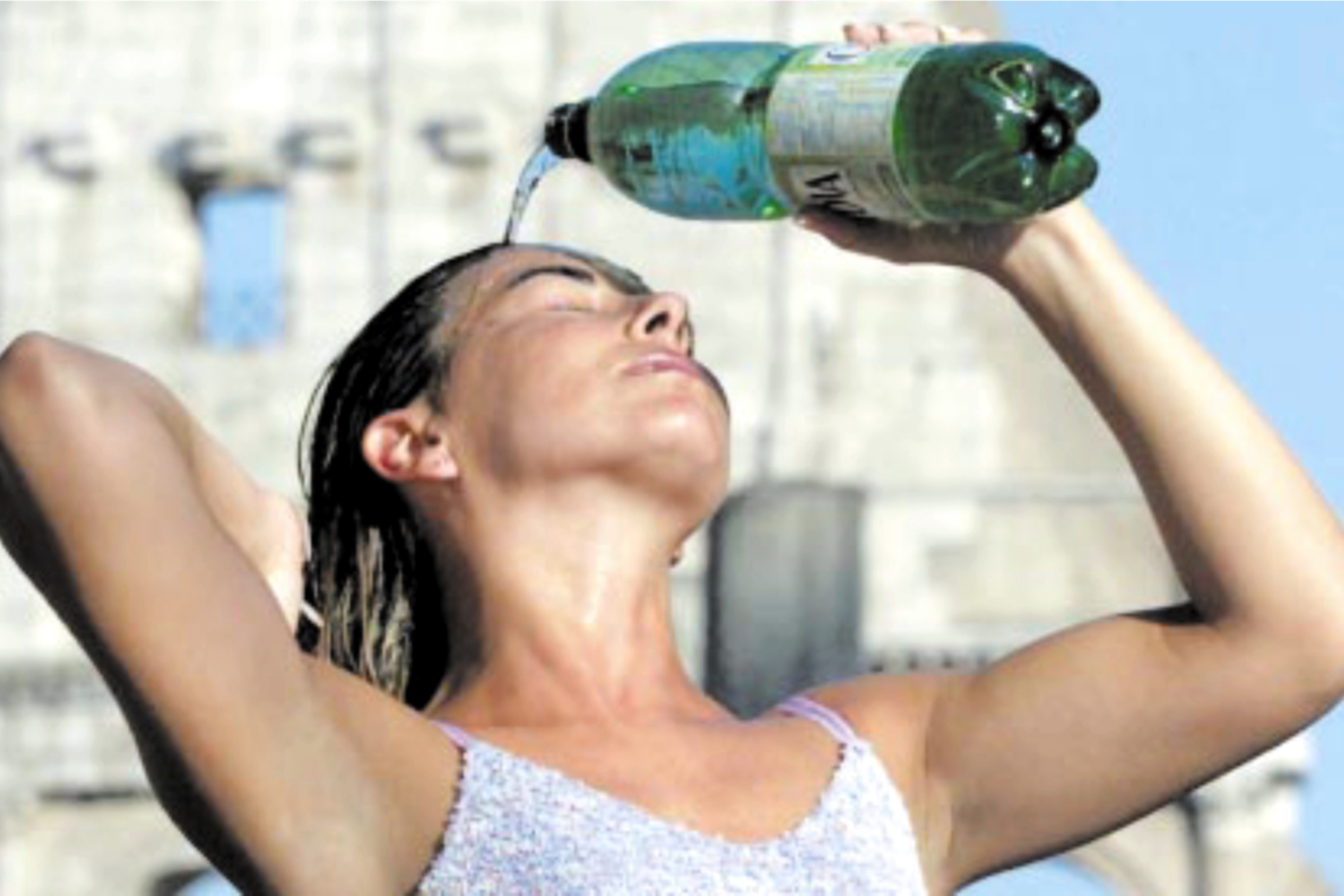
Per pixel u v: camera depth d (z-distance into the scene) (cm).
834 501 4175
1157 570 5034
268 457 5100
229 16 5141
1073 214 890
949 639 5000
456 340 898
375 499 908
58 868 4916
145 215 5119
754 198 916
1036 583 5019
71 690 4922
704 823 841
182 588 805
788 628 4069
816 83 895
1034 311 891
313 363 5109
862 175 889
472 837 830
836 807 850
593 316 893
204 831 818
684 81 914
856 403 5059
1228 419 879
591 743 855
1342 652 876
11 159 5119
